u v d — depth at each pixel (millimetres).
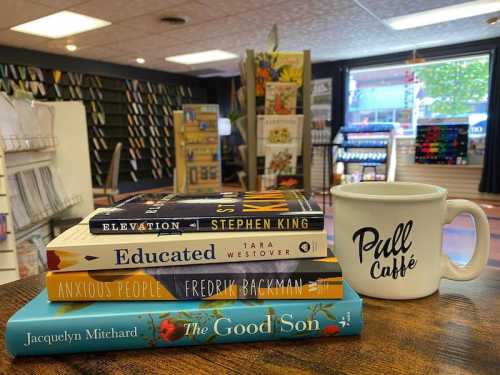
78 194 2242
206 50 5664
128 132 7246
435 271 519
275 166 1348
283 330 417
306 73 1313
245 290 423
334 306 418
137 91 7328
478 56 5621
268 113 1313
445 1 3639
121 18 4012
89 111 6539
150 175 7797
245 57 1293
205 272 421
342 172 6594
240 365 381
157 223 438
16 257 1617
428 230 499
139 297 425
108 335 403
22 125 1699
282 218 434
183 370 376
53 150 2121
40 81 5742
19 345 398
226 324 412
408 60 5629
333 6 3711
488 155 5500
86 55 6016
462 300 521
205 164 3189
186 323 407
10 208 1573
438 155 5895
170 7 3680
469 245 3072
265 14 3936
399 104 6535
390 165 6082
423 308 496
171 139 8172
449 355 391
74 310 413
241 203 502
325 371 369
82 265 422
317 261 434
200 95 8883
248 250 431
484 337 426
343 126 6832
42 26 4305
